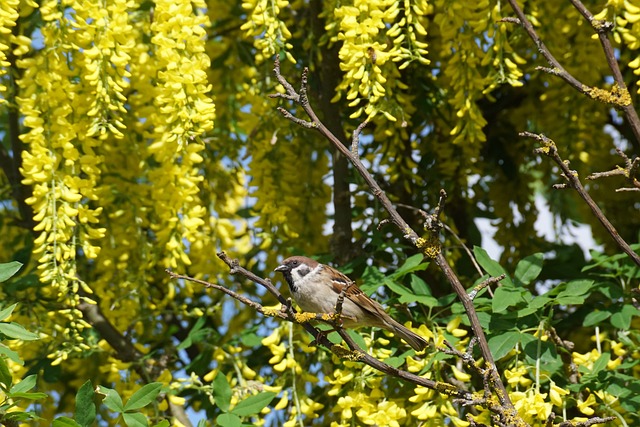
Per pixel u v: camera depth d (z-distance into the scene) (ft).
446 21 28.60
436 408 25.80
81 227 27.66
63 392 35.78
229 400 26.48
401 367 27.89
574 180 22.52
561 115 33.47
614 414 24.89
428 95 32.73
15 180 34.24
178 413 30.60
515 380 24.45
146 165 31.99
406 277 29.96
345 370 26.89
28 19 31.42
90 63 27.14
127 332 31.60
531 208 37.22
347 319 26.96
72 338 28.76
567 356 26.81
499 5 28.04
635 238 37.42
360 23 27.20
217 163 34.24
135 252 31.99
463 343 26.21
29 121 27.22
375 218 32.73
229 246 33.40
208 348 29.94
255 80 33.06
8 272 23.73
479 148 33.91
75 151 27.30
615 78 24.38
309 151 34.09
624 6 26.86
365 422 25.75
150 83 30.07
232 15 36.29
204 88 27.55
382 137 30.99
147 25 31.12
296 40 34.30
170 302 32.60
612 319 26.61
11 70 30.66
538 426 24.03
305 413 27.53
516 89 37.11
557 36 31.65
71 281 28.68
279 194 31.63
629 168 22.62
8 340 28.32
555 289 26.73
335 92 33.73
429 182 33.32
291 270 28.19
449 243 32.30
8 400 23.86
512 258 36.65
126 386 29.68
